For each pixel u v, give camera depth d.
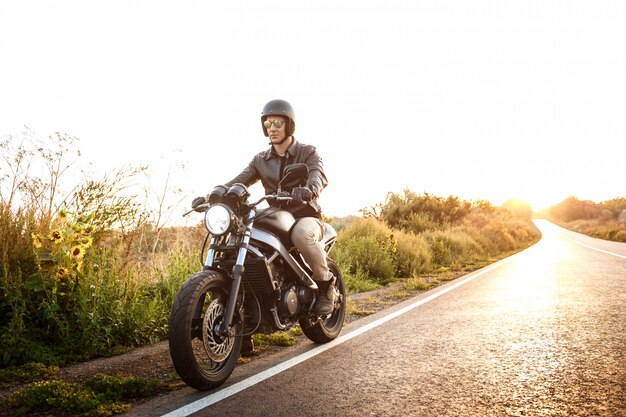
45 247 5.11
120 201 5.99
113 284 5.26
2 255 4.92
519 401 3.00
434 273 13.31
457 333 5.04
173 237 7.48
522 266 13.76
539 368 3.68
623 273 10.48
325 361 4.10
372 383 3.45
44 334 4.67
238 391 3.38
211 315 3.54
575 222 106.19
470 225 28.22
